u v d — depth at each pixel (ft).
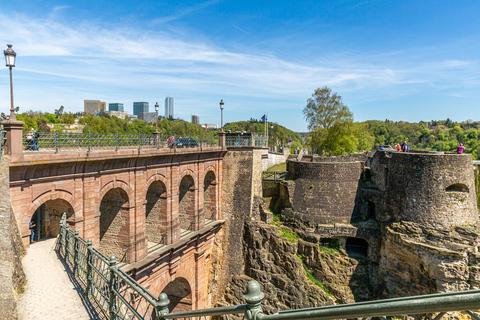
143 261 77.66
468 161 90.02
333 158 137.59
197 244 104.88
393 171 100.22
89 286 40.27
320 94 184.55
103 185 67.82
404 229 93.35
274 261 114.21
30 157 51.39
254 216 120.47
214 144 124.67
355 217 111.65
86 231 64.08
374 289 103.14
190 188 104.68
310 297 105.91
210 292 118.01
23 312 36.04
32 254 51.49
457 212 87.92
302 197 116.78
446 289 83.41
